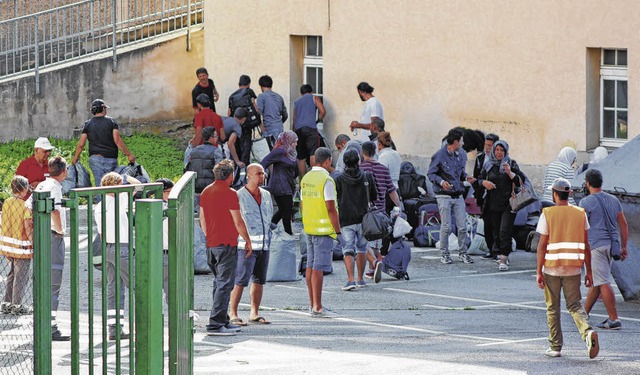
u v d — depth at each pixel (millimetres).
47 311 8633
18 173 21531
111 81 34781
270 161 22297
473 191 25203
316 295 18422
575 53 27188
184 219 10109
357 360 15359
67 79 34719
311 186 18344
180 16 35375
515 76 28188
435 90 29625
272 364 15117
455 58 29203
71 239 8680
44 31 35562
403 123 30281
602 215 17344
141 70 34812
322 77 32375
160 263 8539
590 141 27312
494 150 22906
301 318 18391
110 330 16031
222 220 16766
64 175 15766
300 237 22016
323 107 30078
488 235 23781
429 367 14953
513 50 28172
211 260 16938
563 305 19516
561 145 27547
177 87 34812
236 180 27297
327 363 15180
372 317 18484
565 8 27266
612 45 26594
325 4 31594
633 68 26297
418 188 26094
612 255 17359
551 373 14602
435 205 25656
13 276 14852
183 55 34750
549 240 15461
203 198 16891
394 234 21531
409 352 15875
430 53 29656
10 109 34688
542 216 15523
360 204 20422
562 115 27484
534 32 27781
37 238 8594
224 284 16891
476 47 28797
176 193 9328
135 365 8711
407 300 19875
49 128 34750
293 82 32656
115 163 26062
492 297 20172
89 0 35406
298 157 29766
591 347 15086
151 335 8508
